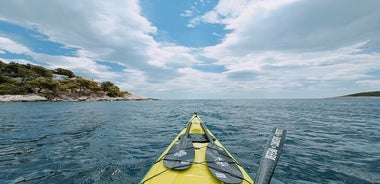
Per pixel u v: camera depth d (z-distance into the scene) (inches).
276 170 230.7
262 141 369.4
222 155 174.7
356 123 604.1
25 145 339.0
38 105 1514.5
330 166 242.1
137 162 253.3
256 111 1106.7
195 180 131.4
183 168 143.3
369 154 289.7
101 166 239.0
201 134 268.1
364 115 833.5
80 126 550.6
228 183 128.9
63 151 302.7
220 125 569.6
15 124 577.9
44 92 2431.1
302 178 209.2
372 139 386.9
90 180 201.5
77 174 215.6
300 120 682.2
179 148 183.3
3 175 214.1
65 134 436.8
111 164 245.8
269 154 135.9
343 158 272.2
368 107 1368.1
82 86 3154.5
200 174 138.4
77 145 339.6
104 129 504.4
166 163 154.6
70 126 548.4
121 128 522.0
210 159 158.2
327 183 197.9
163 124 603.8
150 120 708.0
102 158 269.4
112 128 521.0
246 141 369.4
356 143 355.6
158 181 133.6
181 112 1075.3
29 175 213.9
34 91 2340.1
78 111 1053.2
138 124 601.6
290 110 1166.3
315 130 487.8
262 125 569.3
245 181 135.1
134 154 288.2
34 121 643.5
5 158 269.0
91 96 3011.8
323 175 216.2
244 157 274.7
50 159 265.0
